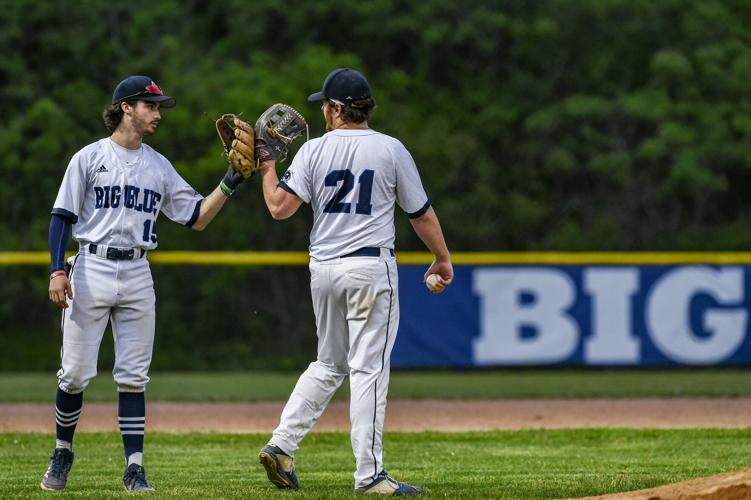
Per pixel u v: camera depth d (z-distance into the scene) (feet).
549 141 253.85
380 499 59.82
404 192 62.64
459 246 241.55
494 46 262.88
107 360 189.88
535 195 249.14
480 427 113.91
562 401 139.74
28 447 92.38
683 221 251.39
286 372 190.70
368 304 61.67
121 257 65.41
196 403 136.56
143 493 62.85
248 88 239.30
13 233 231.71
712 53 255.09
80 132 242.78
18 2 253.85
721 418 121.19
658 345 161.79
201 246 223.71
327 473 77.15
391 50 266.98
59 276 63.26
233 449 93.04
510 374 175.42
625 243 239.91
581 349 161.79
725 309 161.79
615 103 250.78
